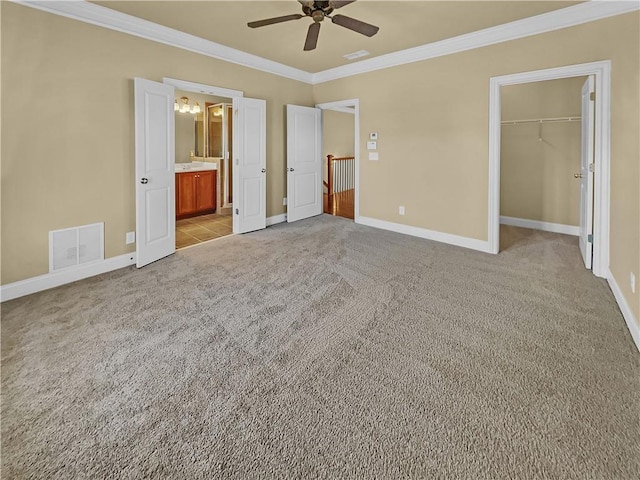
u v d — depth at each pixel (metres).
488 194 4.11
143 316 2.53
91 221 3.33
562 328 2.34
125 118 3.52
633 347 2.09
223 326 2.39
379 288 3.05
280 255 4.02
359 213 5.64
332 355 2.04
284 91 5.49
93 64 3.24
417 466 1.32
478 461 1.34
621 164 2.76
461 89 4.19
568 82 4.88
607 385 1.75
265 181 5.32
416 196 4.84
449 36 4.02
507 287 3.07
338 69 5.45
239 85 4.78
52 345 2.14
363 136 5.36
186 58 4.06
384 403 1.65
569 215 5.09
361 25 2.88
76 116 3.16
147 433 1.48
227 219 6.14
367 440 1.44
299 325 2.40
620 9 2.95
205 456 1.37
